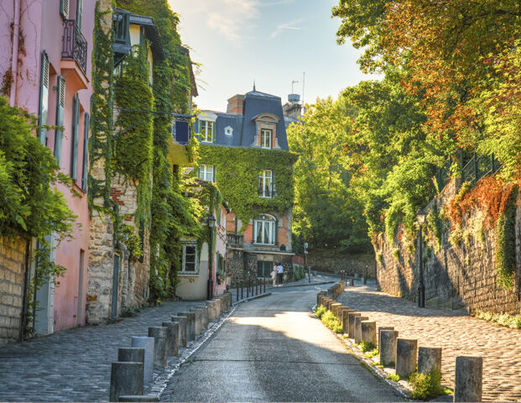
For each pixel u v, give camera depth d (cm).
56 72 1636
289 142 7606
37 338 1493
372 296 3994
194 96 4375
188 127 3092
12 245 1309
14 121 1174
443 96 2344
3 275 1268
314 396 922
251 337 1789
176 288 3800
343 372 1179
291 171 6244
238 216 6081
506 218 1998
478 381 830
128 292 2583
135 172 2656
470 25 1605
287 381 1050
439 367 962
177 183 3772
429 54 1948
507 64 1914
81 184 1938
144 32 2789
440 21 1636
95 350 1319
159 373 1109
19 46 1461
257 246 6134
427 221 3241
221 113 6294
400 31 1970
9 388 849
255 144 6219
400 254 4044
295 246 7775
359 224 7400
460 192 2598
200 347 1542
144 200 2766
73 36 1698
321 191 7656
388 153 3684
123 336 1645
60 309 1730
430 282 3244
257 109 6325
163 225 3225
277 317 2616
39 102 1476
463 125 2353
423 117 3159
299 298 4125
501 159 1991
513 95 1922
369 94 3297
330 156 7469
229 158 6116
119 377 737
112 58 2183
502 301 2089
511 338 1680
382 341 1249
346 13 2362
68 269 1797
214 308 2344
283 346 1576
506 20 1596
